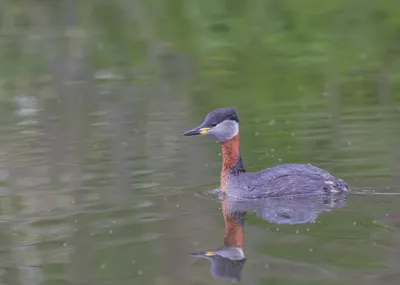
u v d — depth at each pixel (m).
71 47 29.03
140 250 10.96
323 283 9.62
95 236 11.61
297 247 10.85
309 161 15.23
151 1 34.44
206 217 12.38
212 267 10.26
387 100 20.28
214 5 33.09
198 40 29.53
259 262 10.39
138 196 13.52
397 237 11.05
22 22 33.00
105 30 31.27
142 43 29.41
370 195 13.09
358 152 15.63
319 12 31.86
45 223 12.27
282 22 30.98
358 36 28.67
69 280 10.07
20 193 13.87
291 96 21.55
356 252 10.57
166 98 21.88
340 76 23.75
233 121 13.99
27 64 27.17
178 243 11.23
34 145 17.33
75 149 16.78
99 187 14.11
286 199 13.27
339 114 19.02
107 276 10.12
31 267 10.53
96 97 22.36
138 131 18.22
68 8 34.53
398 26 29.52
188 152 16.34
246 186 13.61
